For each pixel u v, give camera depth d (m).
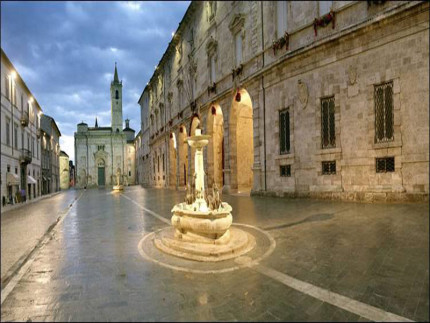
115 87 80.00
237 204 15.24
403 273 5.47
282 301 4.84
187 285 5.55
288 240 8.02
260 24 17.83
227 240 7.78
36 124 38.91
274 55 16.94
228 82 22.31
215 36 23.64
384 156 12.22
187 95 31.38
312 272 5.92
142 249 8.01
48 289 5.48
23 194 28.95
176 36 30.25
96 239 9.41
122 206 19.33
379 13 11.87
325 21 13.72
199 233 7.77
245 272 6.11
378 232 7.71
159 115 46.75
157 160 48.59
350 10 12.96
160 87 45.03
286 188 16.81
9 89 26.81
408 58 11.44
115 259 7.21
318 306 4.63
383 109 12.41
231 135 23.34
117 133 78.81
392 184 11.96
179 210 8.18
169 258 7.14
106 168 77.94
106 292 5.31
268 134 18.27
